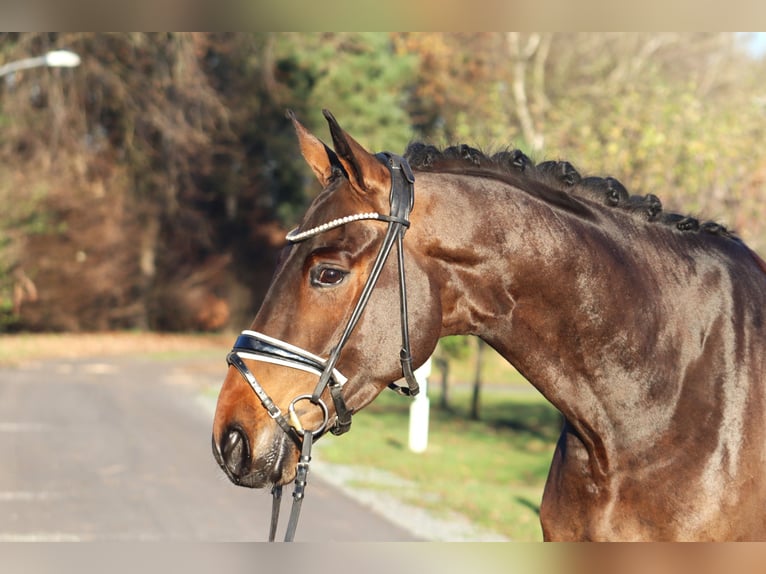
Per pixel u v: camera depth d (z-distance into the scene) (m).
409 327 2.63
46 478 9.86
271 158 38.06
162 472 10.31
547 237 2.79
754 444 2.71
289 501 8.54
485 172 2.92
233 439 2.55
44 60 20.47
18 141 33.19
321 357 2.58
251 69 32.16
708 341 2.83
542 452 13.05
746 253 3.09
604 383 2.80
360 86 25.83
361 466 10.73
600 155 12.75
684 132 12.05
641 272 2.88
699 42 19.06
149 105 31.94
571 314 2.79
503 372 30.28
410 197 2.68
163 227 45.22
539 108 19.02
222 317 47.47
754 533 2.70
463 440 14.14
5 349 34.81
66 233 40.06
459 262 2.74
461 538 6.81
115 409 17.56
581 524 2.89
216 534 7.02
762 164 11.70
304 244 2.66
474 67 23.02
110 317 44.59
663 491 2.72
